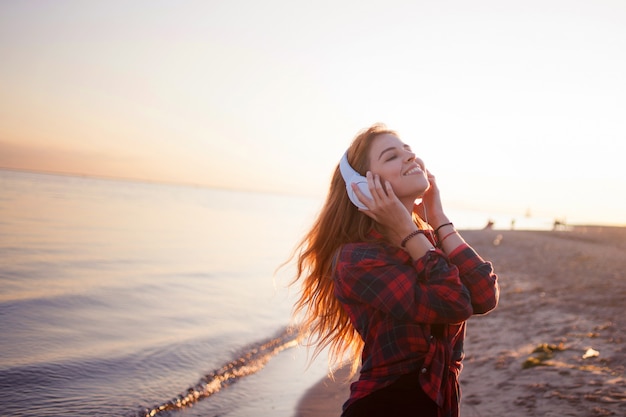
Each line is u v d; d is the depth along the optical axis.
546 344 7.04
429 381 1.76
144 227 40.09
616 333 7.73
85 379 6.11
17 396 5.41
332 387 6.40
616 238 46.97
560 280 15.33
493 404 4.94
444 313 1.72
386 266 1.80
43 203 60.84
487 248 29.70
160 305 11.16
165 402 5.54
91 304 10.73
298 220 77.38
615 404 4.60
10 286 12.38
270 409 5.56
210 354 7.56
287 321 10.20
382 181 1.94
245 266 20.05
